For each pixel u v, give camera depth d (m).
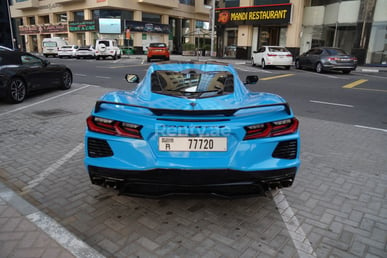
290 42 25.72
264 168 2.57
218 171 2.52
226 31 30.23
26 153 4.55
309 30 25.62
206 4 51.12
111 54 30.67
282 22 25.42
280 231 2.74
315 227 2.80
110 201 3.21
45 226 2.69
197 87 3.25
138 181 2.57
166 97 3.03
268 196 3.37
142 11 42.00
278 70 19.16
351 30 22.67
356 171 4.06
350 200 3.30
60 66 10.41
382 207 3.16
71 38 44.62
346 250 2.49
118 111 2.63
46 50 37.59
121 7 39.31
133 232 2.69
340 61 16.59
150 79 3.48
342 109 7.89
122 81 13.50
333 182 3.73
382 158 4.54
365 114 7.38
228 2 29.39
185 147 2.54
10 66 8.21
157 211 3.04
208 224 2.83
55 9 45.94
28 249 2.39
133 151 2.55
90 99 8.98
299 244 2.56
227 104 2.86
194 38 50.44
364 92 10.48
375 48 21.62
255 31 27.92
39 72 9.17
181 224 2.82
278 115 2.66
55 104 8.20
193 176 2.51
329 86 11.83
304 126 6.26
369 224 2.86
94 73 16.81
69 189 3.46
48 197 3.28
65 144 4.98
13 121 6.37
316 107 8.11
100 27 40.00
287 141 2.66
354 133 5.80
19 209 2.96
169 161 2.52
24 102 8.47
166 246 2.51
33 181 3.65
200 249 2.47
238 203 3.21
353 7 22.11
